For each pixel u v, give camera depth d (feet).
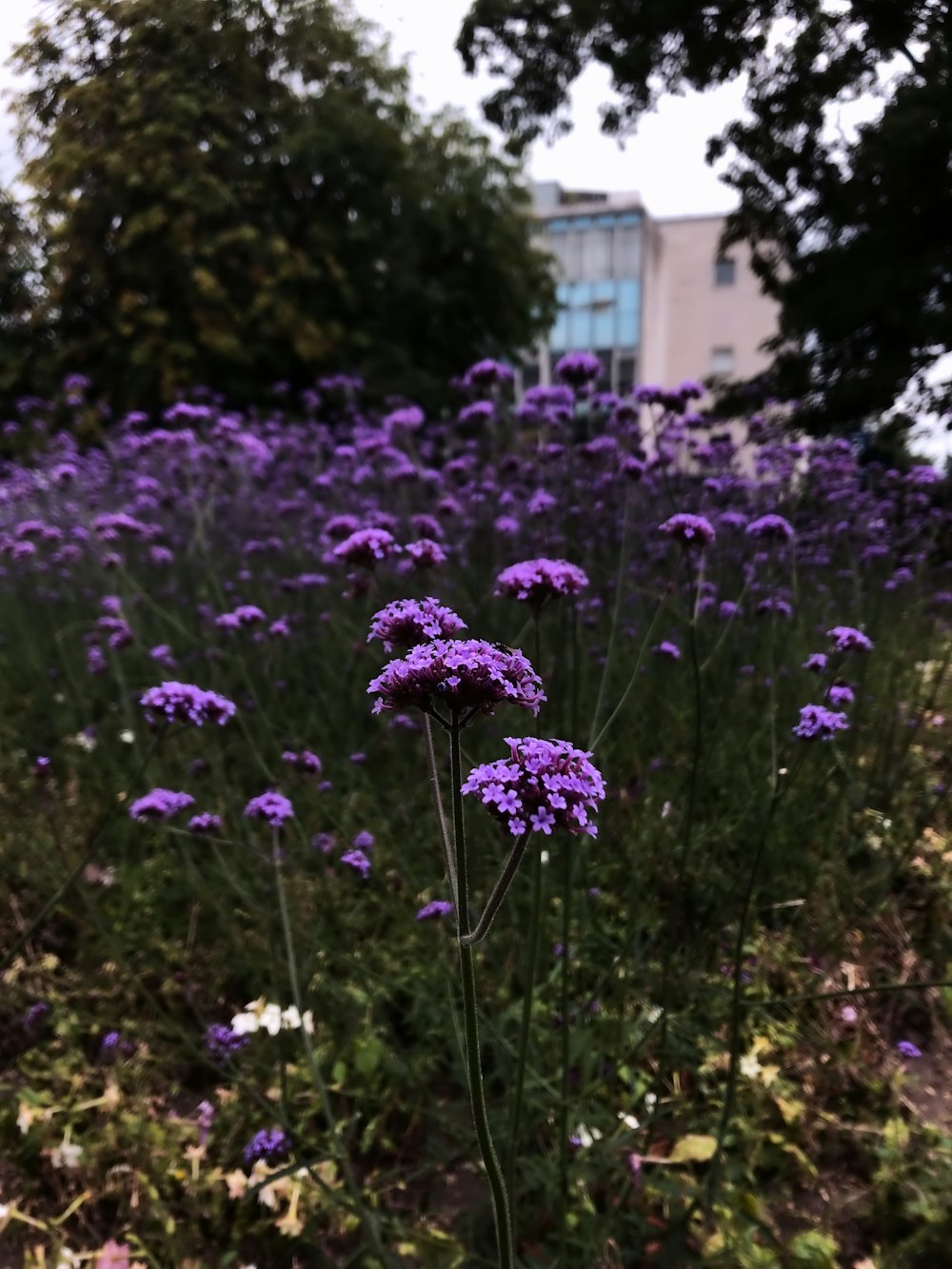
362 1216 5.32
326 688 12.34
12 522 19.60
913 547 14.93
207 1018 7.94
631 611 13.37
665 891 8.34
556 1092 6.14
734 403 30.12
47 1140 6.73
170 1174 6.48
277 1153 5.94
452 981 7.10
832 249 29.09
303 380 31.63
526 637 11.06
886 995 7.87
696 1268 5.45
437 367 38.11
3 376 21.79
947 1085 7.20
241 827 9.30
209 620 14.08
